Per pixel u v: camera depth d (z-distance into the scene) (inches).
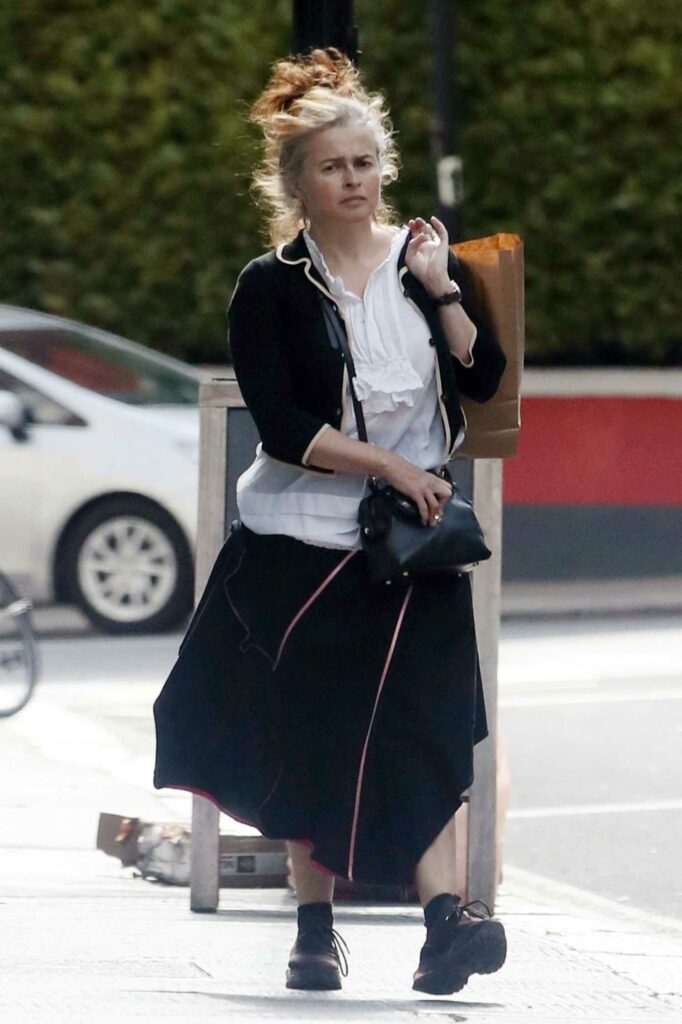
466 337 640.4
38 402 1845.5
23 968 696.4
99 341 1945.1
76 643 1809.8
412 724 632.4
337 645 634.2
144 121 2425.0
